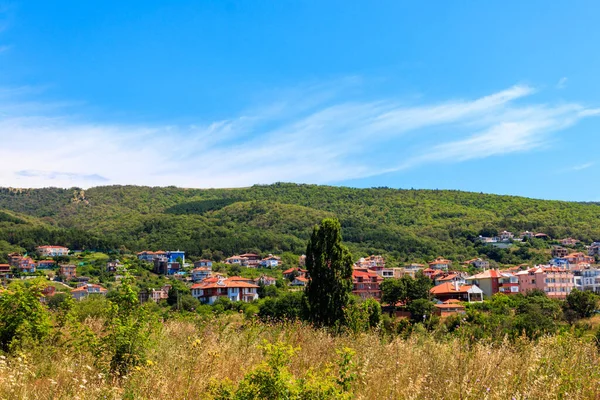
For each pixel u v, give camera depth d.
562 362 9.21
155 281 127.81
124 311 11.04
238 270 156.00
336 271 25.20
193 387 8.43
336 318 24.69
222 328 13.85
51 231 188.38
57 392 7.99
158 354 10.99
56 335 11.77
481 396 7.88
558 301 65.81
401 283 72.31
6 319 11.54
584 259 157.88
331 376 8.02
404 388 8.34
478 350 10.22
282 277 142.62
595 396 8.29
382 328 14.45
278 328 15.52
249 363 10.34
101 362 9.97
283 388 7.26
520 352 10.48
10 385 7.74
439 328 15.17
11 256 144.50
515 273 117.75
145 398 8.01
